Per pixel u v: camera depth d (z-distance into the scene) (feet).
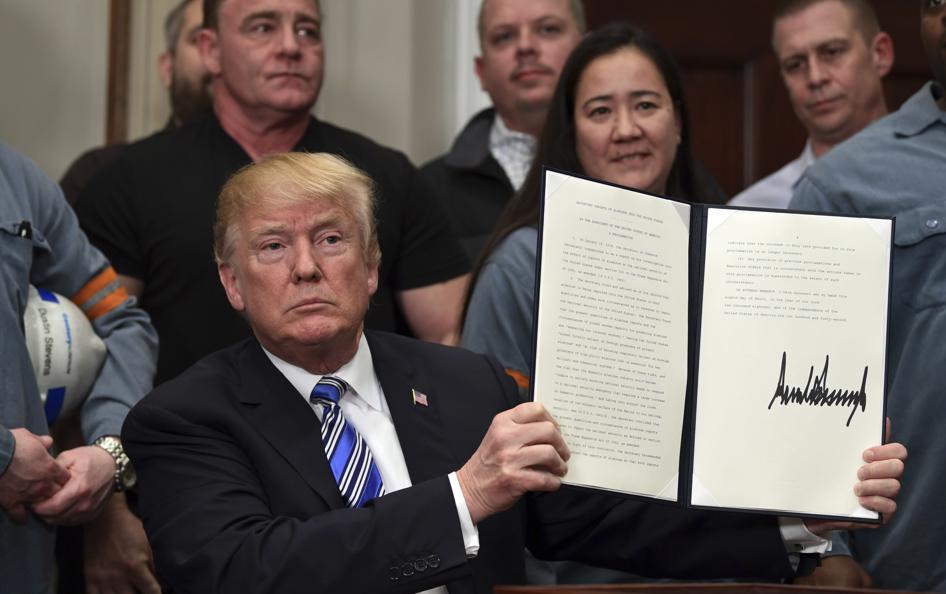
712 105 13.26
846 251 6.07
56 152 11.96
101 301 7.90
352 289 5.99
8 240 7.23
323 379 6.12
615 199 5.89
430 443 6.14
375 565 5.45
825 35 10.29
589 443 5.70
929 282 7.27
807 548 6.25
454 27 12.44
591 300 5.78
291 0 9.17
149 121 12.05
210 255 8.75
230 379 6.16
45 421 7.23
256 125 9.21
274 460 5.91
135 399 7.71
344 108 12.15
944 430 7.08
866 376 6.00
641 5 13.23
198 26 11.08
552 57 10.45
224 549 5.57
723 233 6.07
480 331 7.55
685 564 6.30
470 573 5.57
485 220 10.40
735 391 5.98
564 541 6.48
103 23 12.03
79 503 7.06
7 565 6.93
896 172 7.56
